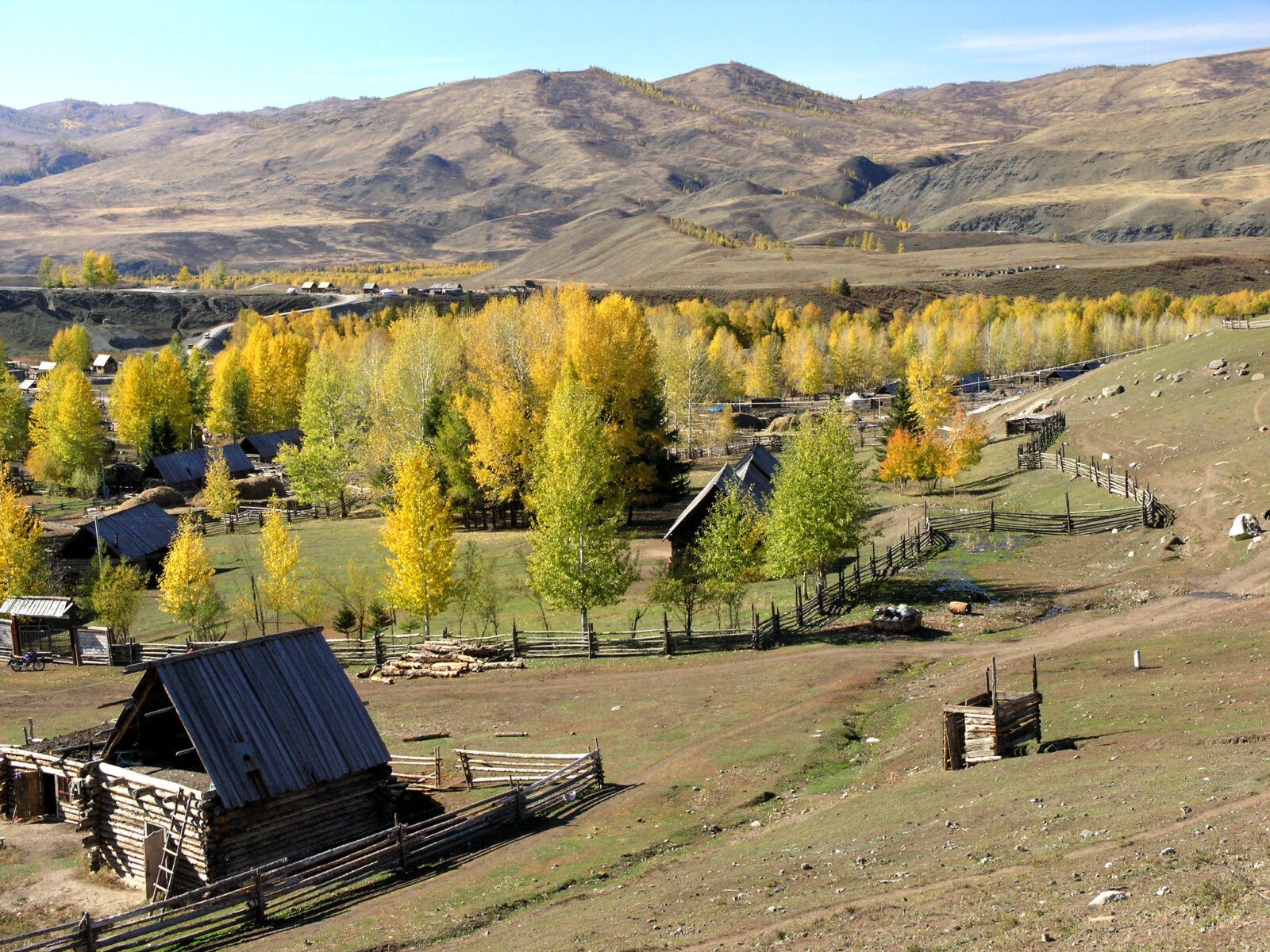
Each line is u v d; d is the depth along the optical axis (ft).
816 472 156.76
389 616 185.88
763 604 169.37
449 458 264.31
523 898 72.38
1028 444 261.85
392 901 74.90
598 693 128.47
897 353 549.95
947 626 141.69
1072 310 641.81
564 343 294.66
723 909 62.08
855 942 51.93
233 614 199.00
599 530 157.38
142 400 392.88
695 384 372.17
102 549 227.20
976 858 61.82
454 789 100.53
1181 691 95.14
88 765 92.79
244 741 88.22
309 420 318.24
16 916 82.23
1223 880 48.98
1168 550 163.43
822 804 84.48
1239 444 207.31
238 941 71.77
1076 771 75.82
